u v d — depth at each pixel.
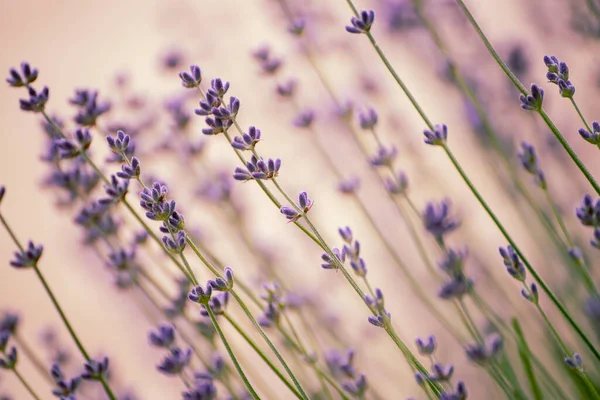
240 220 0.79
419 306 0.81
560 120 0.80
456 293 0.69
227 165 0.83
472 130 0.79
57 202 0.76
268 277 0.77
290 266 0.83
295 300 0.74
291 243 0.90
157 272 0.80
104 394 0.76
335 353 0.73
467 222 0.80
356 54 0.87
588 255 0.77
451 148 0.91
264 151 0.91
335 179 0.86
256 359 0.82
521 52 0.80
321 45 0.85
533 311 0.75
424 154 0.86
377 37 0.91
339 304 0.82
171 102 0.78
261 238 0.82
